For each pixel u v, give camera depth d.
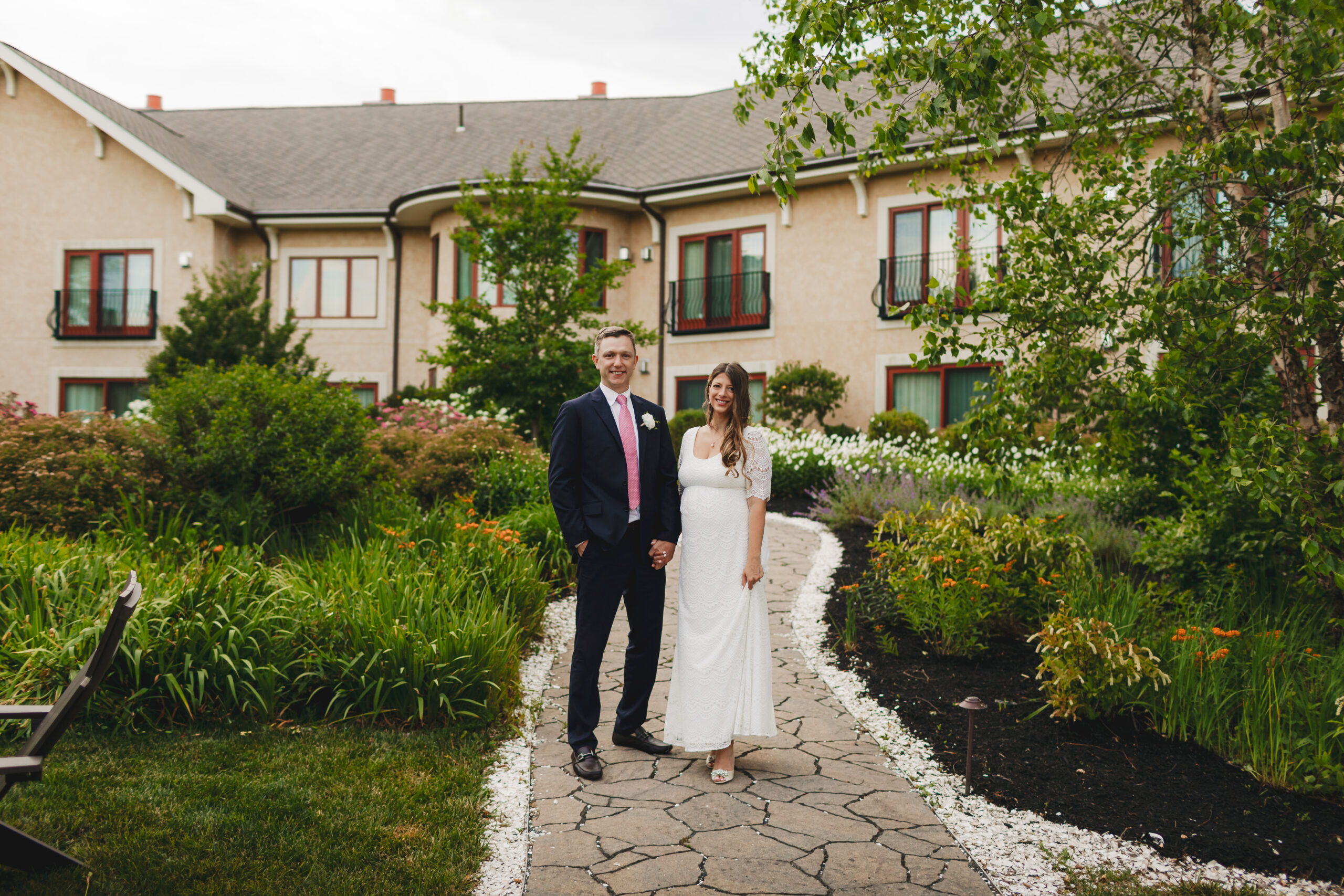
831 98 13.32
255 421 6.12
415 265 17.58
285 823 2.73
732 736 3.23
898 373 14.57
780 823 2.90
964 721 3.90
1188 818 2.99
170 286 16.73
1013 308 3.91
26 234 16.95
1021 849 2.77
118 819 2.68
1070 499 8.32
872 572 6.71
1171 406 3.52
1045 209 4.14
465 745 3.49
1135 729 3.76
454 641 3.80
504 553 5.19
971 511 5.56
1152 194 3.87
